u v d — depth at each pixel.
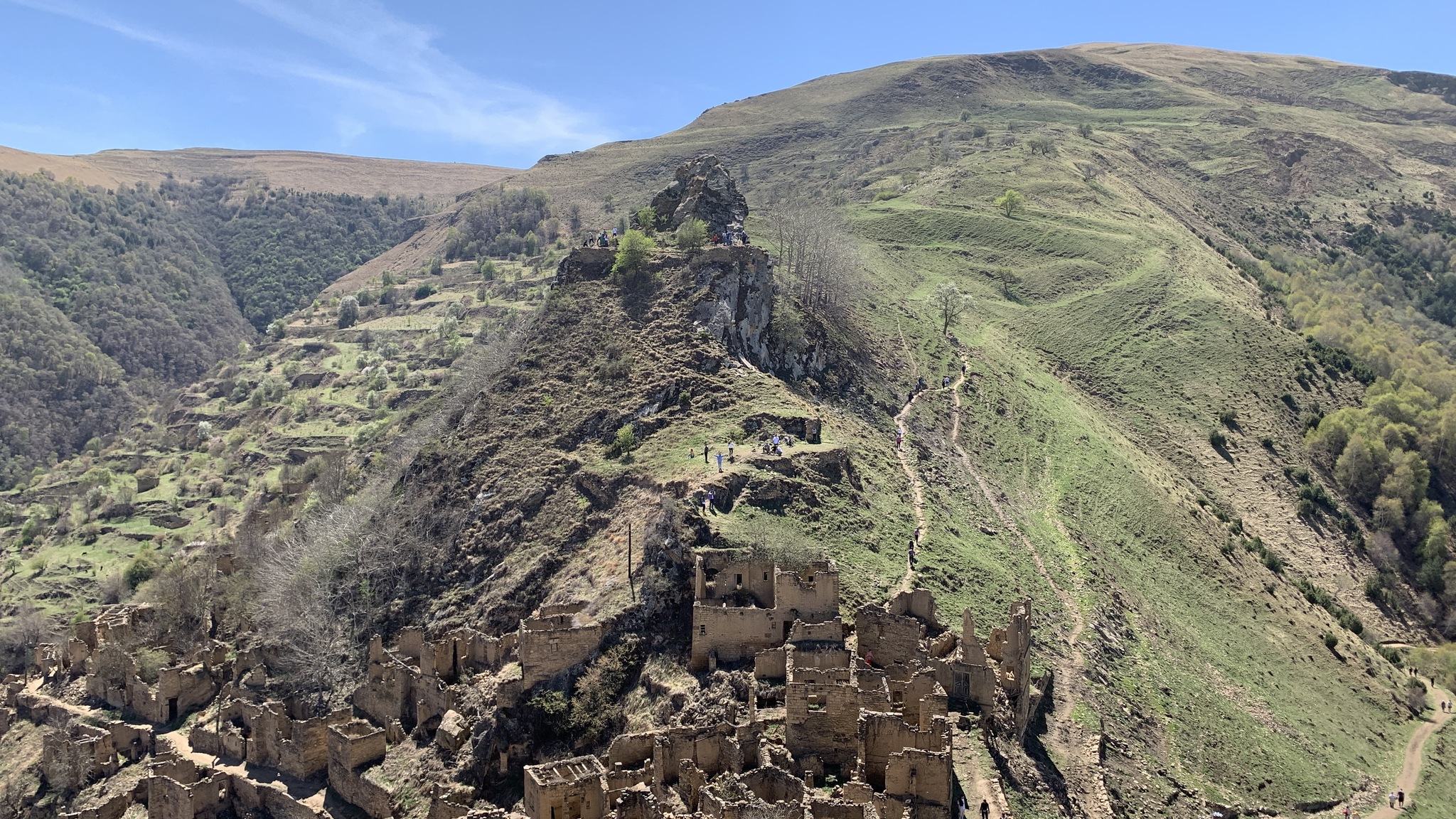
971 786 73.44
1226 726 113.38
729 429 134.00
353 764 95.75
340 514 149.50
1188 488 188.50
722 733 75.69
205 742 109.00
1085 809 82.88
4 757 121.81
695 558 100.00
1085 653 112.25
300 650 120.50
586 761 74.31
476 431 147.88
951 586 110.62
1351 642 154.75
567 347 159.12
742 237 181.50
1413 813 109.56
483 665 103.25
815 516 115.56
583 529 121.44
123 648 130.50
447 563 127.88
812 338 174.38
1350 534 191.00
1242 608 150.75
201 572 150.75
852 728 74.62
